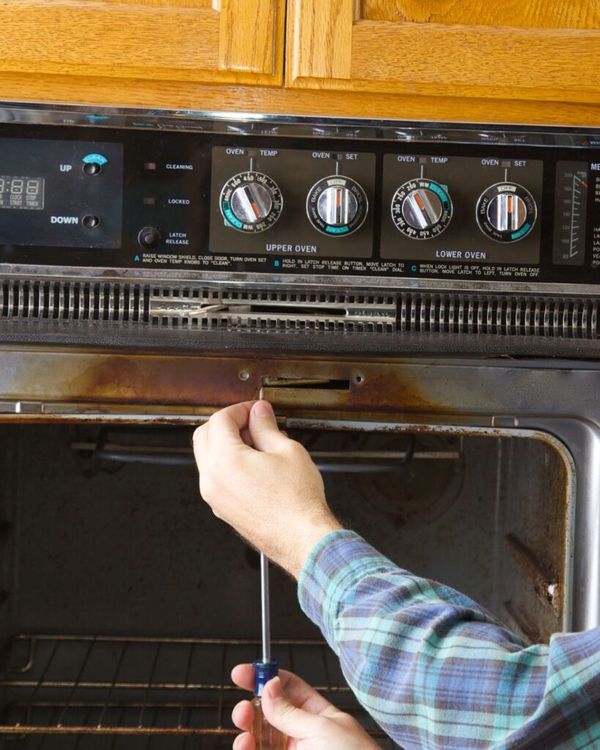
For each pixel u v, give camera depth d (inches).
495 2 34.5
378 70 34.2
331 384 35.2
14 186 34.1
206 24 33.7
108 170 34.3
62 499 46.9
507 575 45.4
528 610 41.4
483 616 25.4
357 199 34.3
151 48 33.6
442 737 22.9
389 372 35.1
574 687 21.4
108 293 35.7
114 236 34.4
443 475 47.1
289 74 34.0
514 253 35.2
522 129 35.0
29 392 34.4
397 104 34.6
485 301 36.7
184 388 34.7
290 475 29.0
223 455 29.8
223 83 34.0
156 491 47.3
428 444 45.3
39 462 46.5
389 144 34.7
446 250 35.0
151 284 34.9
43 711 46.6
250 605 47.9
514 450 44.4
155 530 47.4
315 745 28.0
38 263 34.3
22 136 34.0
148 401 34.7
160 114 34.1
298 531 27.5
